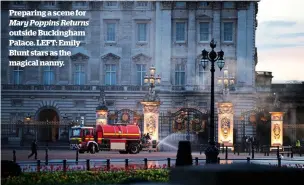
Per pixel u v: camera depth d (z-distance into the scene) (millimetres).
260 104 113812
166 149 96562
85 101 114562
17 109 114688
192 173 19750
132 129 85938
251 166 20062
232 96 113188
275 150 89688
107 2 116312
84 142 85000
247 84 113938
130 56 115750
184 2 115625
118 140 85062
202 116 101125
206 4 115750
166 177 43656
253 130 108625
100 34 116062
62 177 43781
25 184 40344
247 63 114438
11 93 114375
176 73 115500
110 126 85750
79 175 45156
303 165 57031
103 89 111188
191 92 113375
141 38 116125
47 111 117062
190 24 115375
